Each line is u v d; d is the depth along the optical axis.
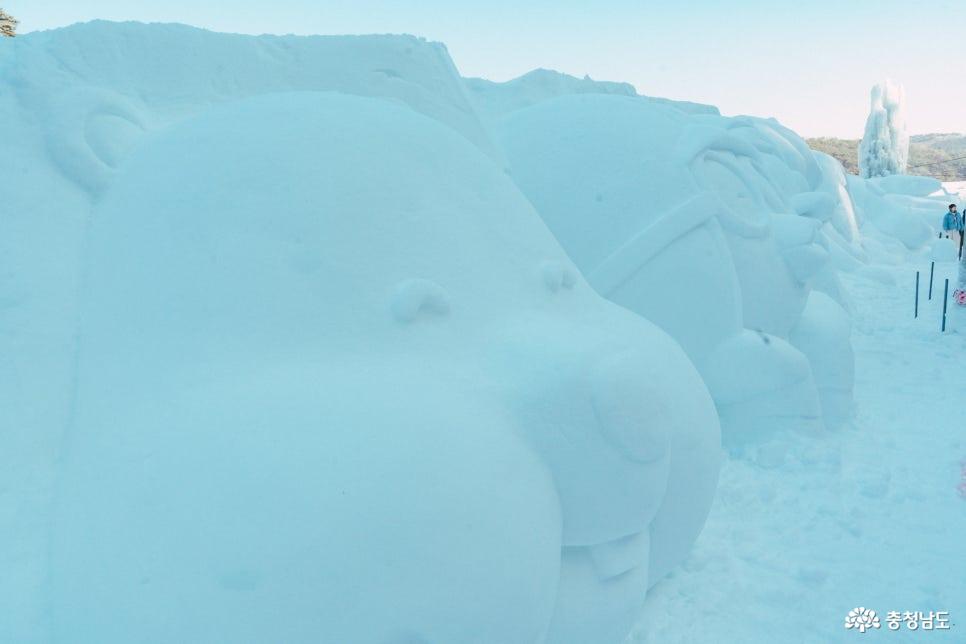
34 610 2.15
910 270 14.45
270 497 2.09
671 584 3.89
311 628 1.96
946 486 5.04
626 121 5.71
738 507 4.77
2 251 2.86
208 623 1.95
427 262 2.82
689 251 5.18
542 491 2.49
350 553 2.03
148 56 4.25
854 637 3.49
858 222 16.47
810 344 6.22
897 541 4.36
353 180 2.88
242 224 2.75
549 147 5.69
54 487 2.49
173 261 2.71
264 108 3.20
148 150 3.20
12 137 3.19
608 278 5.12
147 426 2.39
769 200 6.31
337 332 2.57
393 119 3.28
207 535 2.05
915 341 9.15
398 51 5.25
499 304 2.92
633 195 5.30
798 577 3.99
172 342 2.57
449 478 2.21
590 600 2.77
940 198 19.50
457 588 2.12
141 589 2.03
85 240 3.03
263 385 2.39
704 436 3.26
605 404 2.52
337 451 2.17
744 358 5.28
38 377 2.69
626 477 2.60
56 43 3.88
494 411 2.53
